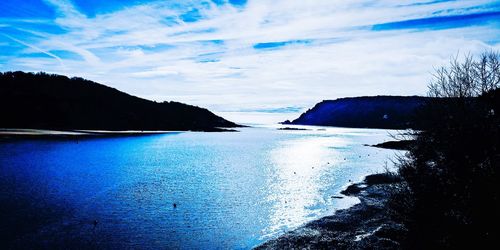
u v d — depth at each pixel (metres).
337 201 31.05
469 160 11.94
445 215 12.81
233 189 36.91
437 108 13.21
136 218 24.89
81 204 28.38
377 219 23.72
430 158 13.64
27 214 24.73
